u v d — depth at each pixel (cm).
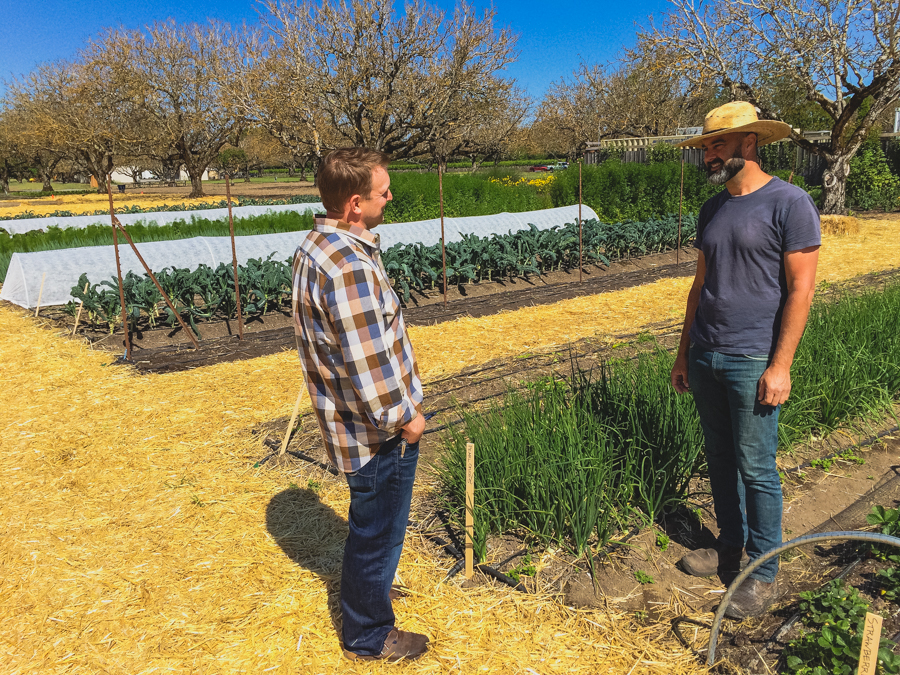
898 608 235
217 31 3105
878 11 1409
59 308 827
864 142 1875
